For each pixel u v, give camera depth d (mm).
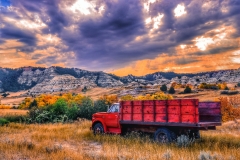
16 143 9820
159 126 10984
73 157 7645
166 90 191375
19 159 7633
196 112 9492
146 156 7688
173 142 10188
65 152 8328
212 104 11281
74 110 24531
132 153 8328
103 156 7910
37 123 21875
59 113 24047
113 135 12539
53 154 7996
